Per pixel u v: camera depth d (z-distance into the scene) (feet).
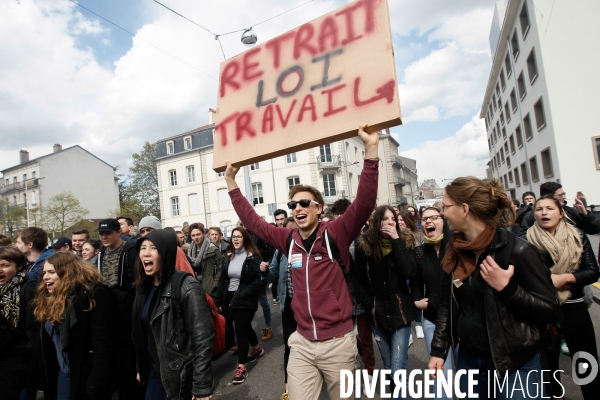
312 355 7.71
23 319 11.30
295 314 8.09
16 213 120.26
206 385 7.80
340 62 7.97
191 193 120.98
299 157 106.93
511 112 82.12
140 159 165.89
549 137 54.08
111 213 160.35
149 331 8.39
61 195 121.49
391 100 7.11
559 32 51.47
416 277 10.64
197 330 8.09
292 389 7.69
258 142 8.80
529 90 61.98
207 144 118.73
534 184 68.08
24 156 163.73
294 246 8.18
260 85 9.12
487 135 143.23
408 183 215.10
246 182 44.96
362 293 11.15
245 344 14.39
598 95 49.42
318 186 105.91
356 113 7.48
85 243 16.56
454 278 6.72
